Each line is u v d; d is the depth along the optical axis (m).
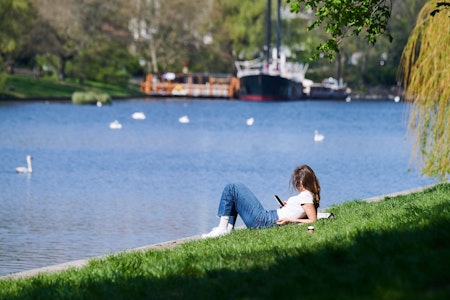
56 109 149.00
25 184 56.12
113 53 195.75
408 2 149.38
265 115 152.00
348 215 26.27
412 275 11.24
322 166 70.94
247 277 14.33
